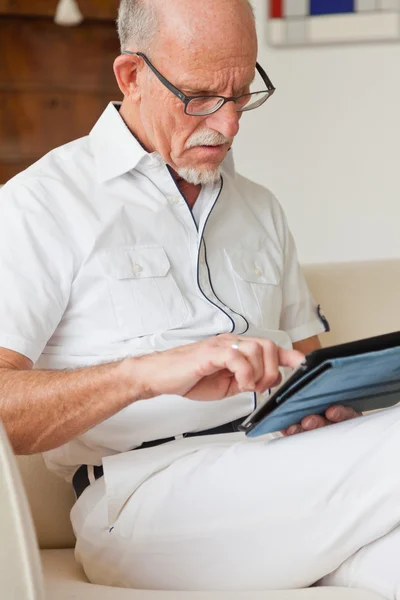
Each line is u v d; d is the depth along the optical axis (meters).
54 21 4.31
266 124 3.64
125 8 1.68
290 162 3.66
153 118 1.63
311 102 3.62
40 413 1.38
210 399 1.37
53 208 1.58
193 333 1.62
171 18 1.58
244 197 1.85
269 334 1.75
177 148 1.62
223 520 1.35
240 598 1.21
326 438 1.32
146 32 1.62
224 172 1.83
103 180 1.64
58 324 1.60
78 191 1.63
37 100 4.35
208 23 1.57
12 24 4.30
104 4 4.28
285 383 1.19
